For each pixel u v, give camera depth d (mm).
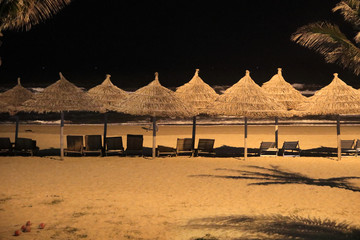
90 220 9578
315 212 10500
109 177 13945
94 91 19844
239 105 17641
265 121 31797
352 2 12078
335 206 11047
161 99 17562
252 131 25719
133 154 18359
